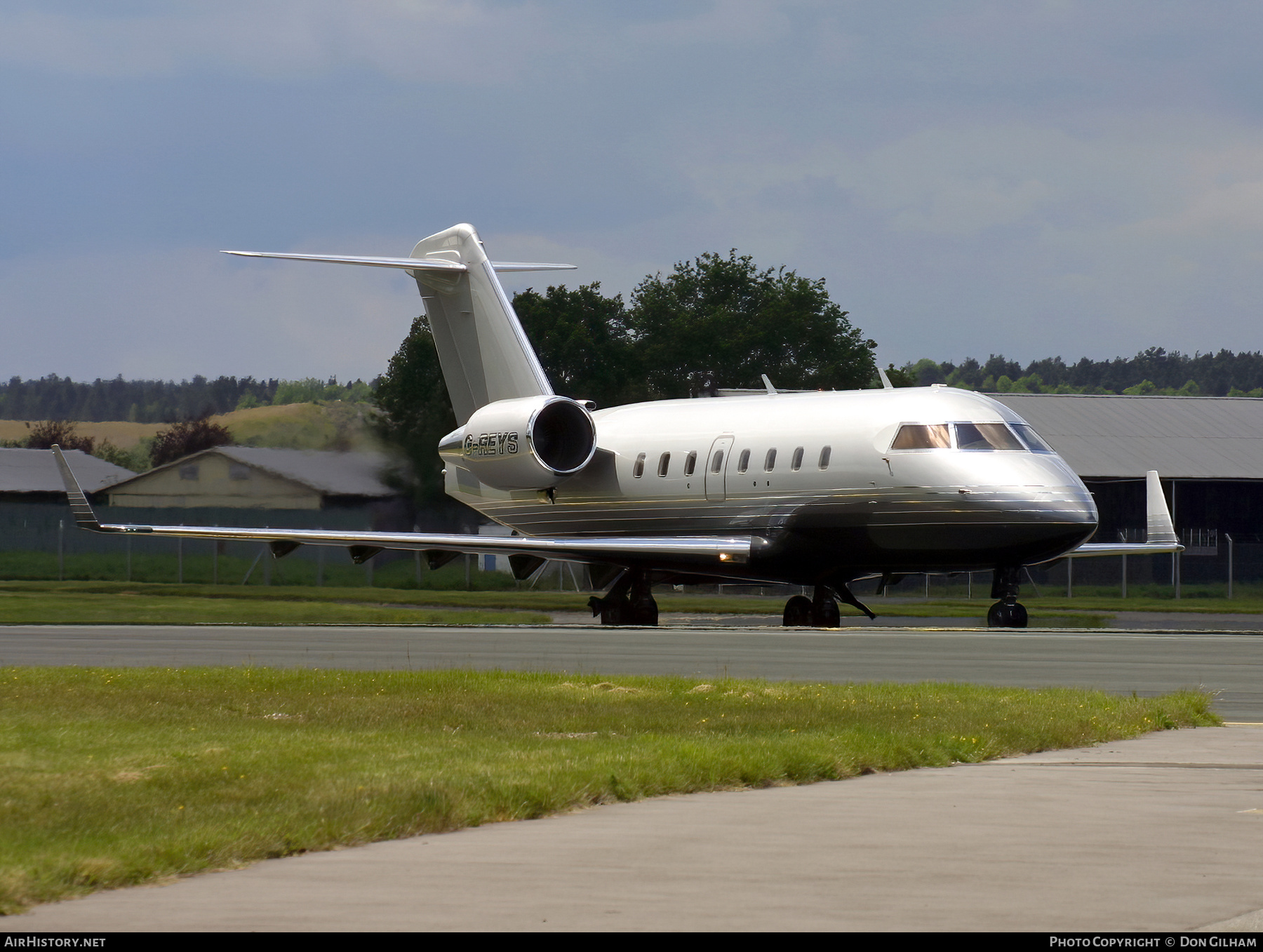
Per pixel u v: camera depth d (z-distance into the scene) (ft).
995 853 107.34
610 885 96.27
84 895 93.81
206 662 287.89
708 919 86.84
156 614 462.60
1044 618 504.02
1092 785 143.02
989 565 392.27
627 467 453.99
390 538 416.26
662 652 305.94
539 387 460.55
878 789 141.28
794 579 428.56
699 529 437.99
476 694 214.69
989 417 394.32
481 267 474.90
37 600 526.16
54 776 136.56
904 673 262.47
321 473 655.35
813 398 428.97
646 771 140.67
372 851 109.19
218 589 614.34
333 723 185.37
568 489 468.75
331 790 127.95
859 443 400.47
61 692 212.64
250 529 407.85
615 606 448.24
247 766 143.64
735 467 427.33
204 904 90.94
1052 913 88.33
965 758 160.97
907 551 395.96
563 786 130.52
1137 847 109.19
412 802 121.60
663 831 117.19
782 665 278.05
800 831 116.57
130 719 186.60
